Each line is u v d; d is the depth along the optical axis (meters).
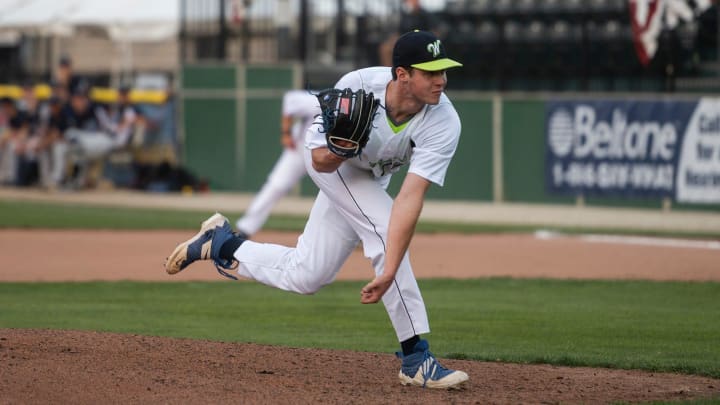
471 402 17.70
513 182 63.78
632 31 62.97
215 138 72.88
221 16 78.25
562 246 45.81
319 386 18.73
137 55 101.50
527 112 62.91
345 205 18.45
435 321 28.44
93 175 74.56
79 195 69.69
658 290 34.19
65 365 19.38
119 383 18.23
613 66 66.75
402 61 17.27
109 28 82.06
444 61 17.19
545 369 21.39
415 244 46.72
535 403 17.78
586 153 61.00
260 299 32.81
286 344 24.33
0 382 17.84
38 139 74.44
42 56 93.31
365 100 17.27
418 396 18.09
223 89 72.38
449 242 47.44
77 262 40.91
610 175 60.25
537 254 43.28
